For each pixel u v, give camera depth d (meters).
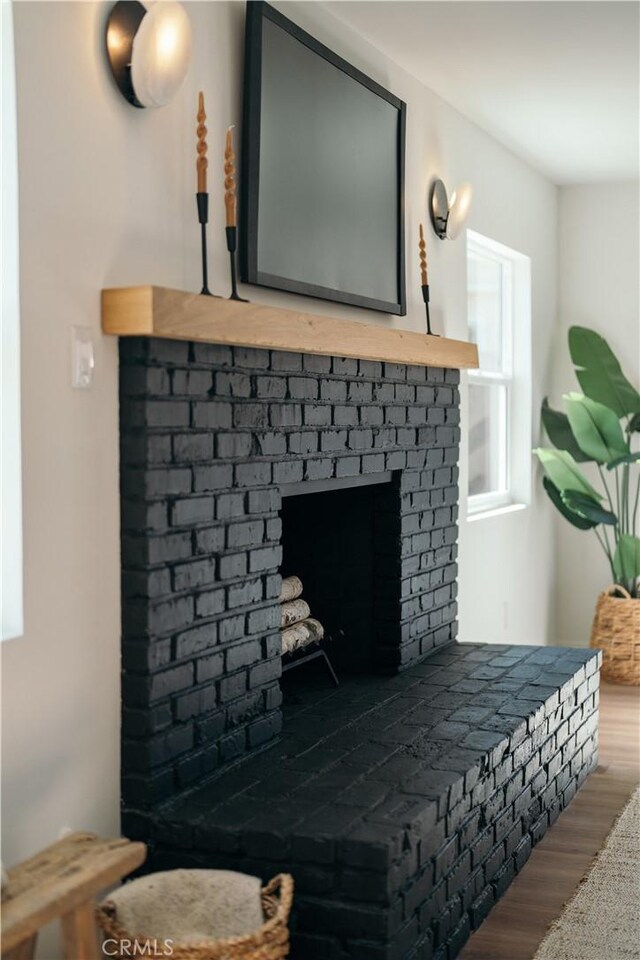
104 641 2.50
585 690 4.14
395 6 3.55
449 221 4.45
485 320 5.65
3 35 2.21
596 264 6.31
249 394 2.89
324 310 3.55
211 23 2.90
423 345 3.88
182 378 2.61
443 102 4.59
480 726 3.23
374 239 3.83
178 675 2.64
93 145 2.45
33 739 2.30
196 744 2.72
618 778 4.21
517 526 5.73
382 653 3.93
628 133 5.13
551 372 6.33
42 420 2.31
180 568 2.64
